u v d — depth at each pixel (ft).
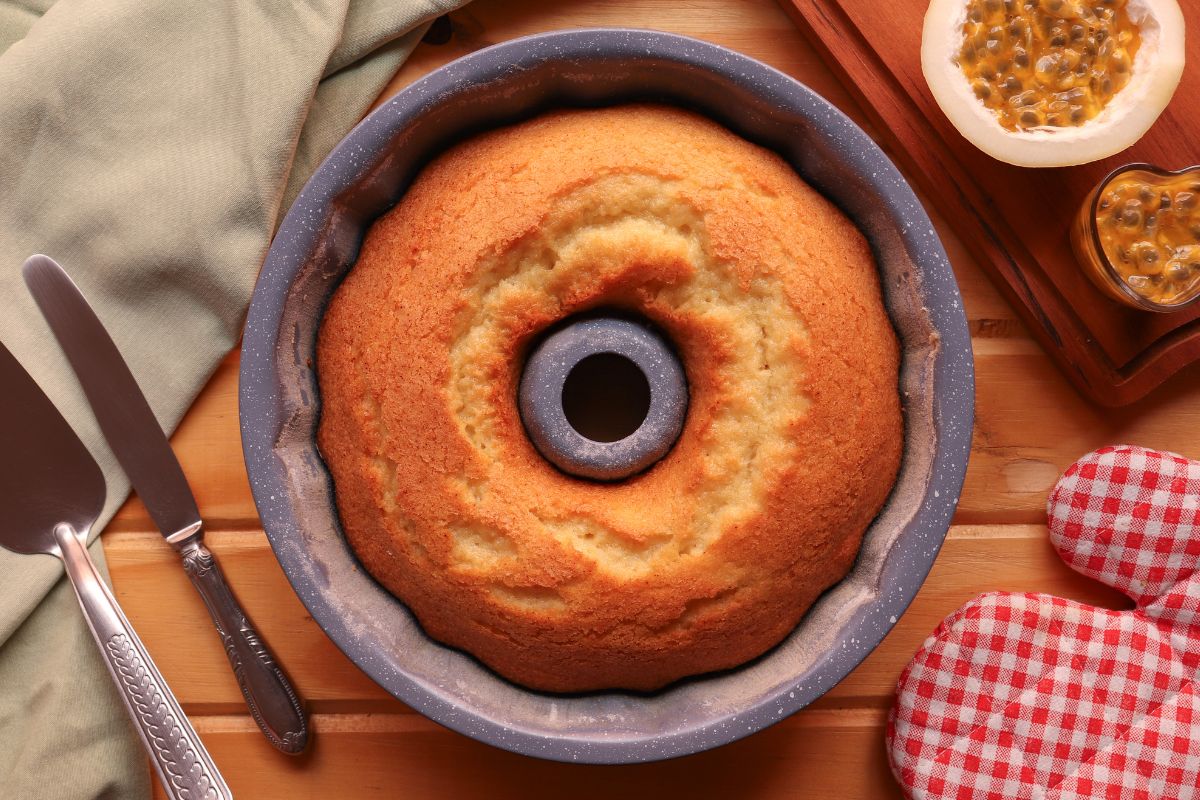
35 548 1.93
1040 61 1.92
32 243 1.96
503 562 1.72
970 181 1.98
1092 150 1.89
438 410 1.72
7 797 1.92
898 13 1.97
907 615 2.01
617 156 1.75
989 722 1.94
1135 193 1.94
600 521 1.72
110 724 1.95
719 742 1.74
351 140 1.75
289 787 1.99
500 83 1.76
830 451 1.73
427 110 1.75
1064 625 1.94
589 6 2.03
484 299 1.74
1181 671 1.94
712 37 2.03
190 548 1.95
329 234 1.77
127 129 1.96
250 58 1.96
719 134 1.80
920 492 1.77
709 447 1.73
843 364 1.73
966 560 2.01
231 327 1.99
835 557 1.77
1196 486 1.94
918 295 1.77
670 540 1.72
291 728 1.95
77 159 1.96
